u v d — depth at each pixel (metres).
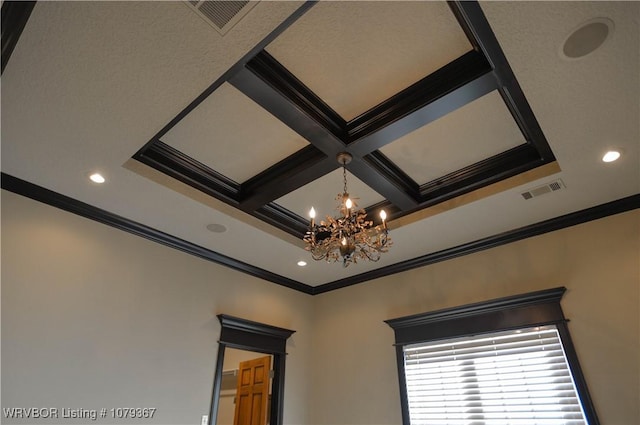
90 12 1.58
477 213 3.26
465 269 3.83
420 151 2.77
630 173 2.75
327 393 4.33
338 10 1.81
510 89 2.13
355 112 2.40
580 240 3.24
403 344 3.93
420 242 3.79
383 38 1.96
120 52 1.76
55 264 2.83
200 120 2.45
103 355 2.89
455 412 3.38
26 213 2.79
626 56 1.81
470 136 2.63
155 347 3.22
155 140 2.41
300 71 2.12
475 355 3.46
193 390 3.36
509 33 1.69
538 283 3.34
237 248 3.87
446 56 2.05
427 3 1.79
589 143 2.43
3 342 2.46
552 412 2.91
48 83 1.93
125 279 3.21
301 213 3.58
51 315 2.71
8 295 2.56
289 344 4.46
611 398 2.71
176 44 1.72
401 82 2.20
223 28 1.65
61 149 2.44
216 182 3.04
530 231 3.50
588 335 2.95
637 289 2.87
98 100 2.05
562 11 1.59
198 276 3.78
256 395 4.29
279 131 2.57
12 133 2.29
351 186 3.20
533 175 2.82
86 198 2.99
